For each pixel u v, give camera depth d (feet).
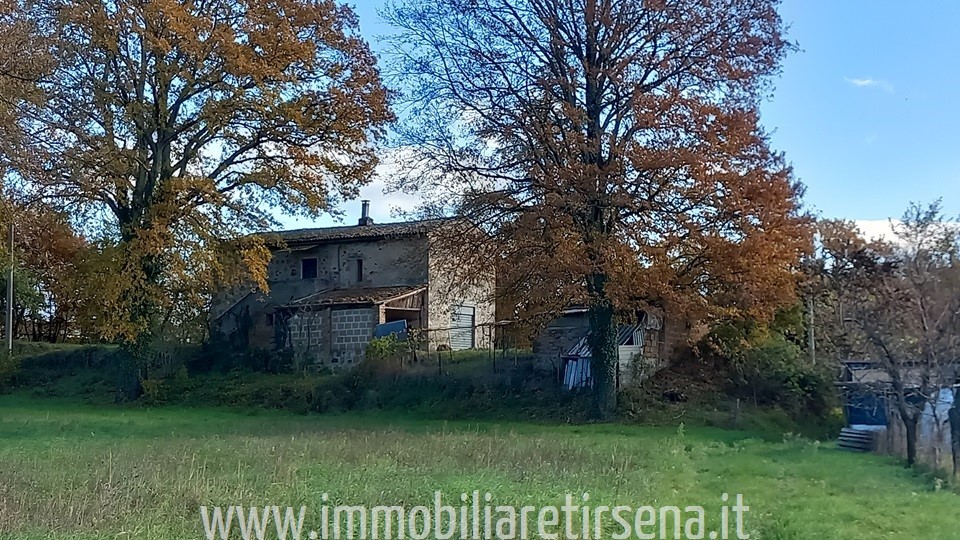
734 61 90.58
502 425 89.40
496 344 124.06
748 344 100.48
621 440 73.61
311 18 112.37
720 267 85.30
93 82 101.30
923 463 57.98
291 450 58.08
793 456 64.08
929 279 58.85
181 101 111.86
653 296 87.66
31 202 101.19
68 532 32.83
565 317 110.32
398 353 115.44
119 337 120.06
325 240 140.56
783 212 85.66
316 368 128.67
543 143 90.33
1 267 113.91
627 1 89.40
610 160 87.71
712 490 46.57
